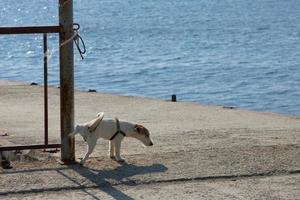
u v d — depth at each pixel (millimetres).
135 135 10422
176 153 10914
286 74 39688
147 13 119875
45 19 109750
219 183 9336
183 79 37344
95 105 20016
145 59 49656
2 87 24203
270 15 111250
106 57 51312
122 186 9195
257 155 10734
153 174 9656
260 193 8891
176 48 59594
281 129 14203
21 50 56469
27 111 18359
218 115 18016
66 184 9180
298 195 8812
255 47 59500
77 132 10172
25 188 9008
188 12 122375
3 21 106062
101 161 10398
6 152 11266
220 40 67312
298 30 78812
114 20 102125
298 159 10484
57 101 20500
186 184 9281
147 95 31062
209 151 11047
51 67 42531
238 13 118000
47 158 10961
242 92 32312
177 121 16656
